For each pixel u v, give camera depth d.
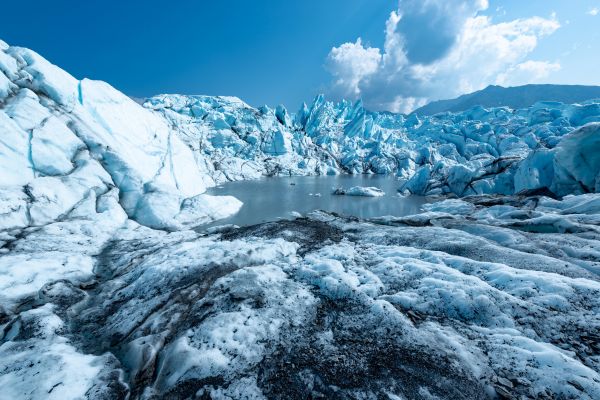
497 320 7.50
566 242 12.27
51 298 10.12
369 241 14.56
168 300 9.15
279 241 14.25
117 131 31.17
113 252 15.45
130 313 8.93
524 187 32.97
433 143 96.62
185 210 26.23
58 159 21.88
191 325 7.99
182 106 103.75
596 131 24.27
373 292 9.30
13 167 19.36
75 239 16.45
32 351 7.10
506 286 8.81
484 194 35.47
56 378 5.94
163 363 6.80
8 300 9.80
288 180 75.88
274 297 9.09
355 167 98.69
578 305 7.59
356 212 33.97
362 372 6.21
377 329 7.58
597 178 24.73
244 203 39.09
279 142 96.75
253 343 7.20
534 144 68.50
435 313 8.13
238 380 6.16
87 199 21.11
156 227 23.14
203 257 12.15
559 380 5.59
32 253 13.79
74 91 29.25
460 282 9.02
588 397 5.21
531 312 7.54
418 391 5.67
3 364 6.55
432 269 10.13
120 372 6.45
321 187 59.53
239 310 8.42
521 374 5.88
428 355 6.54
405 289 9.31
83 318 9.09
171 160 37.44
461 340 6.98
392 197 46.12
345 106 151.38
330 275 10.27
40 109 23.36
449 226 16.88
